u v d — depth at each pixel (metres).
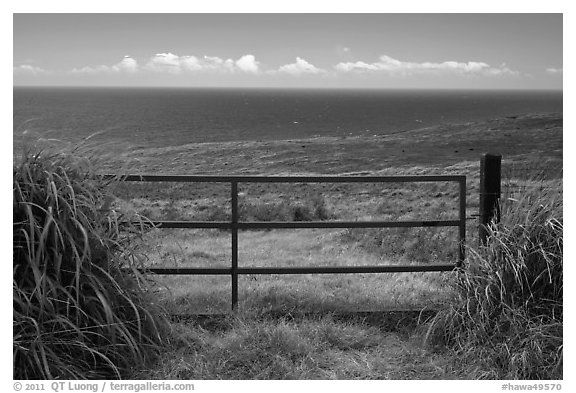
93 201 4.40
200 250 9.61
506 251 4.76
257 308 5.57
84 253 4.01
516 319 4.57
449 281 5.24
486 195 5.24
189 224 5.30
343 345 4.98
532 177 5.27
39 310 3.92
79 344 4.09
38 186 4.19
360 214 13.83
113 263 4.45
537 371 4.39
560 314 4.64
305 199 15.13
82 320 4.19
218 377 4.43
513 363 4.39
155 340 4.61
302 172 23.17
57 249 4.08
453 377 4.50
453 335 4.89
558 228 4.78
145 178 5.11
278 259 9.20
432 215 13.50
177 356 4.60
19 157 4.29
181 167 23.27
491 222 5.14
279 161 25.81
